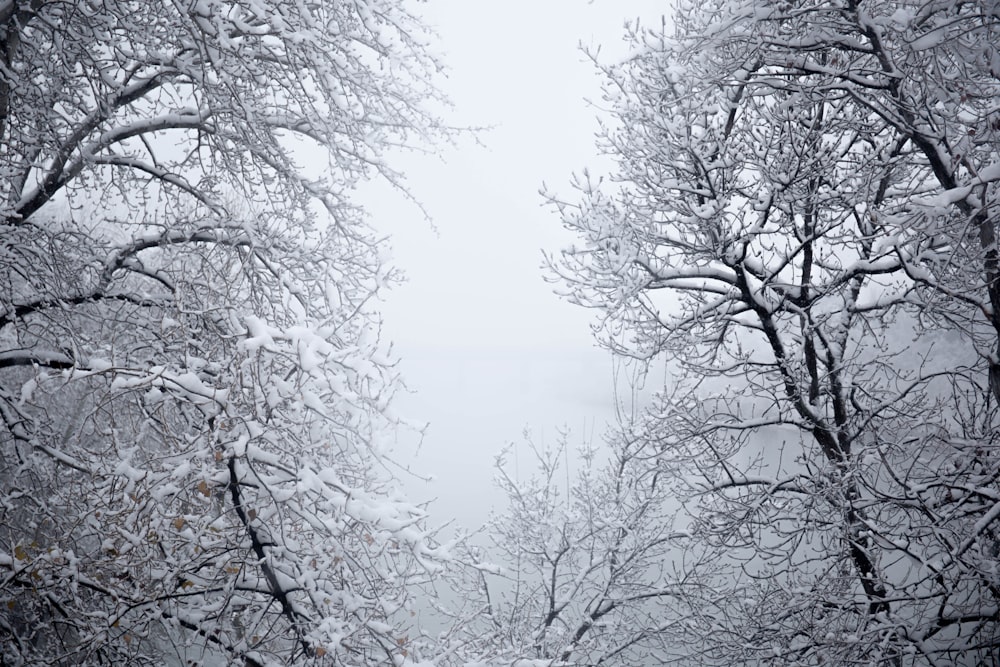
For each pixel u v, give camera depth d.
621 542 11.09
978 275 7.21
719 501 9.31
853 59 6.77
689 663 9.80
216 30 6.85
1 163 7.34
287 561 5.98
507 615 11.37
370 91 8.59
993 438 7.50
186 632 6.56
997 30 5.69
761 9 6.68
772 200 8.03
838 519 8.07
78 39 7.12
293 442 5.97
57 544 6.08
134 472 5.38
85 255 8.14
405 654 5.77
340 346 6.67
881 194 8.58
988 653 7.11
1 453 7.92
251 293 8.29
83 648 5.75
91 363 5.42
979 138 6.66
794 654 8.05
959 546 6.90
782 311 8.53
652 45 8.30
